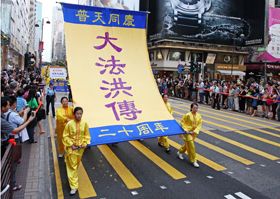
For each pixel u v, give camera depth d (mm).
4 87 9812
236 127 13141
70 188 6258
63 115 7930
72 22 8305
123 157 8367
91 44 8375
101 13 8617
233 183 6621
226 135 11422
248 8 46438
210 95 21703
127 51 8773
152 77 8828
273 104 15992
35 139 9883
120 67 8484
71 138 6133
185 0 44906
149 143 9859
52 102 14180
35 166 7293
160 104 8398
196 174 7152
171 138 10633
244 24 47312
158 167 7613
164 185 6484
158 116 8086
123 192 6129
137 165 7738
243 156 8672
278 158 8531
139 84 8508
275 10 41406
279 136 11453
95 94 7820
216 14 46625
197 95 24078
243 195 6008
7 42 27875
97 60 8289
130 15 8930
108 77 8227
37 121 9875
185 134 7723
